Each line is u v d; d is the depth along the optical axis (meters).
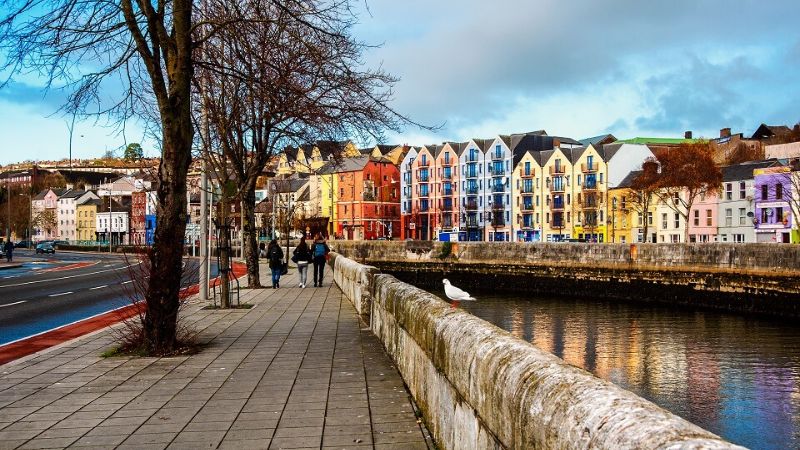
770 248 42.25
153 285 11.32
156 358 10.80
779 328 36.31
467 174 105.25
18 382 8.96
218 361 10.52
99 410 7.41
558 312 45.03
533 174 96.12
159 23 11.16
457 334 5.23
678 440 2.08
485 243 67.19
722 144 105.12
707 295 46.50
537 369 3.45
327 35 12.25
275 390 8.36
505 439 3.69
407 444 5.98
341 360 10.52
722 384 22.39
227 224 19.41
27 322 17.44
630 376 23.86
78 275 41.00
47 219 160.38
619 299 53.56
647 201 73.62
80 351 11.59
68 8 10.77
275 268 28.06
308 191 125.69
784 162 66.38
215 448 5.94
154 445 6.06
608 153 88.56
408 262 73.94
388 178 119.25
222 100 20.77
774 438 16.52
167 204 11.28
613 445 2.35
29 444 6.12
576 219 90.62
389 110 13.52
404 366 8.78
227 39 12.92
